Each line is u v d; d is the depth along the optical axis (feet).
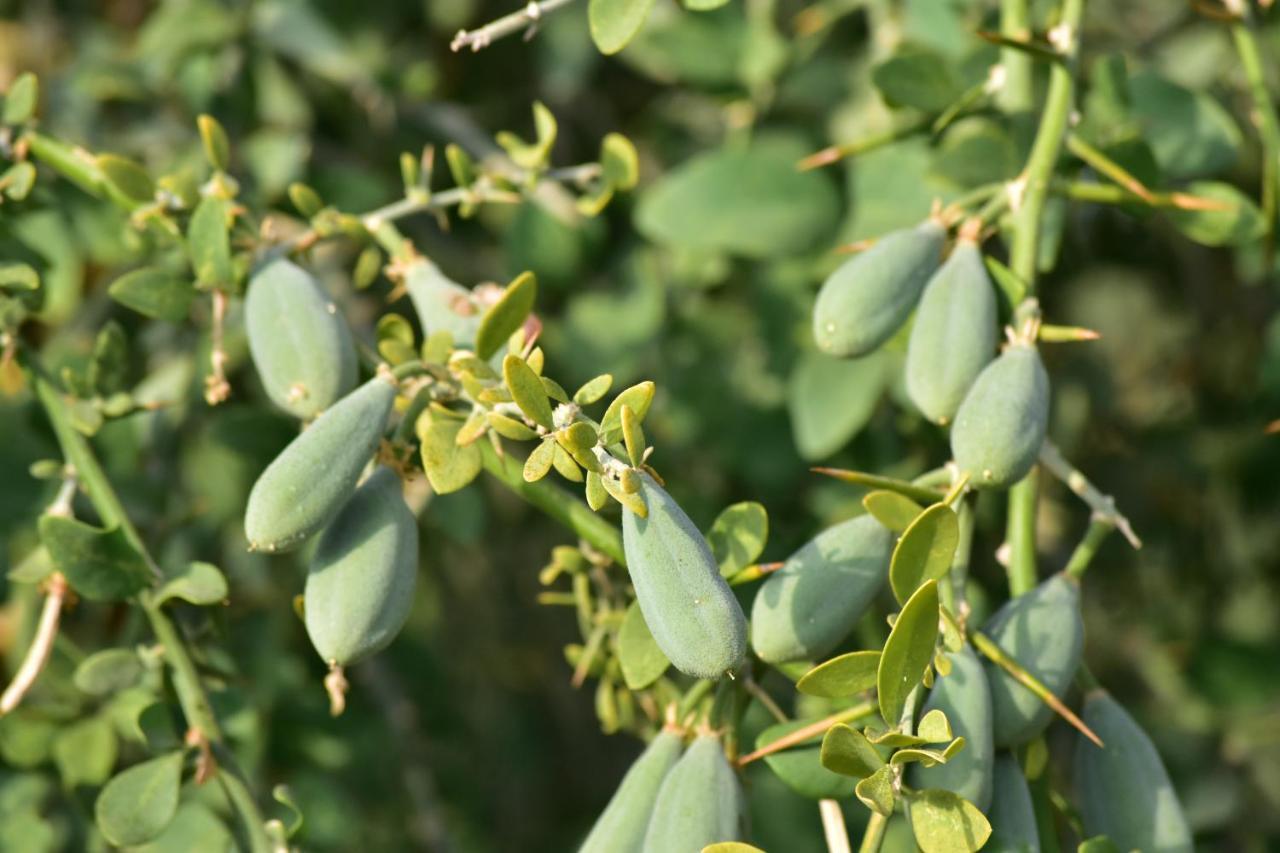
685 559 1.86
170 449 2.69
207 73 2.84
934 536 1.90
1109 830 2.01
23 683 2.11
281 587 2.77
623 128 3.33
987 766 1.93
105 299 2.76
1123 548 3.13
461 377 1.94
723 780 1.96
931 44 2.66
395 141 3.03
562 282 2.84
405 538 1.95
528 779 3.68
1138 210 2.17
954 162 2.27
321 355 2.02
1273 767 3.08
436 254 2.95
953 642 1.93
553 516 2.06
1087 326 3.33
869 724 2.01
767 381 2.82
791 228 2.68
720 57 2.78
